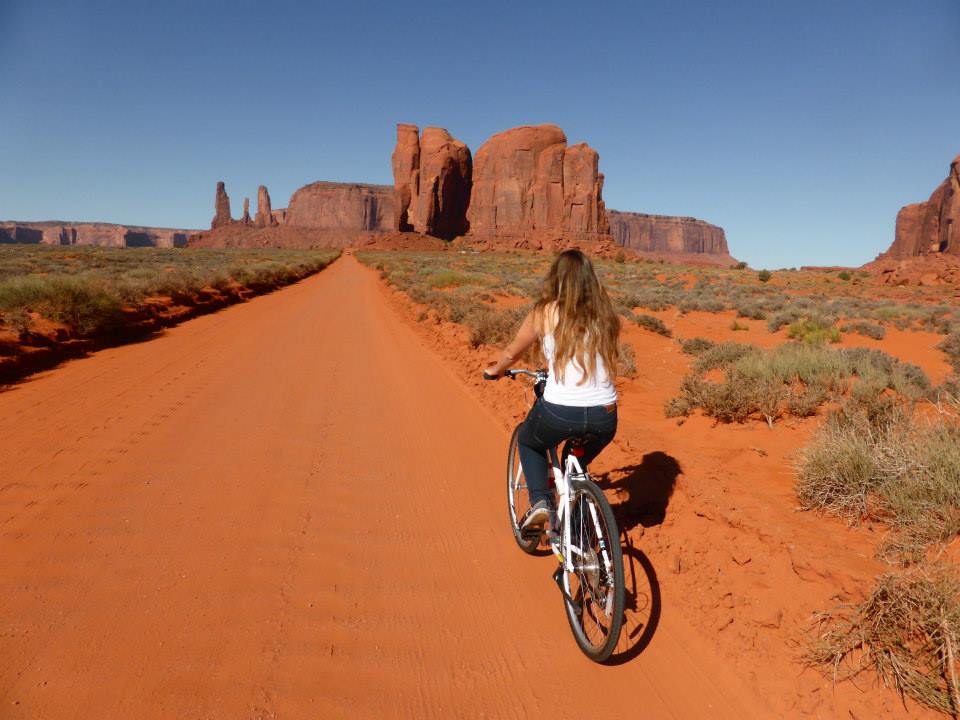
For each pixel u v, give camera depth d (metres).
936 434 4.00
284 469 4.96
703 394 6.46
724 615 2.90
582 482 2.76
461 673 2.62
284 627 2.86
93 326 11.59
